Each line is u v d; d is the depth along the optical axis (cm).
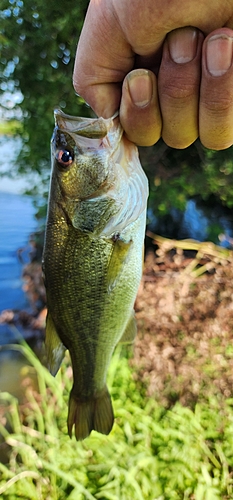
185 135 18
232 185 76
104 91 20
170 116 17
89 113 75
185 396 46
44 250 24
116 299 24
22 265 88
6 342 73
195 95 16
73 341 26
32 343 73
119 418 47
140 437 44
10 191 123
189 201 88
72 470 42
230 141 17
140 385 50
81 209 23
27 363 68
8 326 76
